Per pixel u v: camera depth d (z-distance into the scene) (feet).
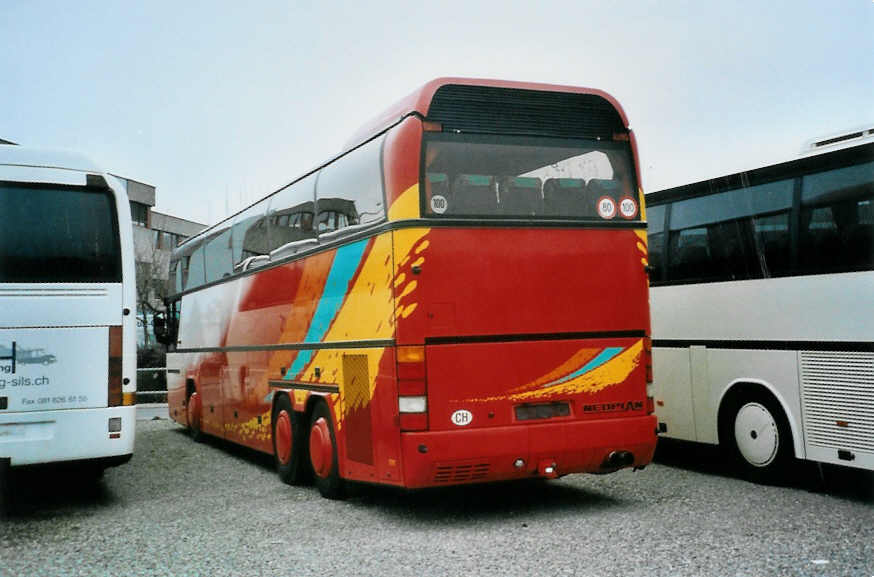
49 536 24.95
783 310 29.25
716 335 31.99
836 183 27.76
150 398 88.79
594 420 25.34
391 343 24.07
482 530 23.81
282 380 34.37
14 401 27.58
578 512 25.96
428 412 23.67
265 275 37.35
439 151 24.81
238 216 42.52
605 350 25.75
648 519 24.49
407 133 24.59
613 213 26.50
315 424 30.50
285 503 29.35
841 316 27.25
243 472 38.14
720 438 31.91
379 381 24.84
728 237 31.71
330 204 29.66
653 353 35.17
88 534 25.07
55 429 27.94
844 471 33.22
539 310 25.07
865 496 27.71
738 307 31.07
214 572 20.02
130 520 27.12
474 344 24.27
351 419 27.07
